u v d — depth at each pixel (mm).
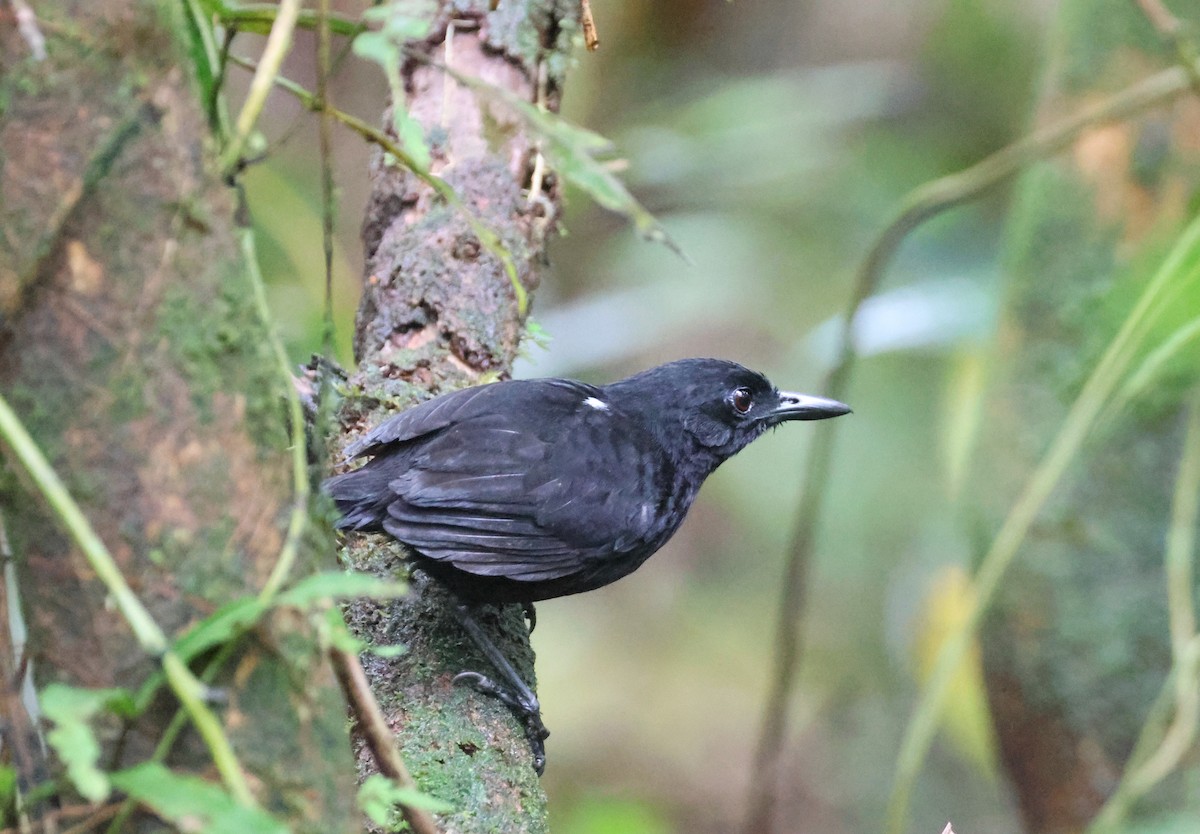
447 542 8055
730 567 20719
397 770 4402
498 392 8750
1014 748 10461
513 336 9516
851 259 17250
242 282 3945
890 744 19094
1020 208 10867
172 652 3531
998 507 10336
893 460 18672
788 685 11570
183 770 3832
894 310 12250
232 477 3871
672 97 19125
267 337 4031
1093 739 9781
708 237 17188
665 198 17672
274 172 11828
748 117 17016
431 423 8320
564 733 18859
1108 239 9859
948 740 18516
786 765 18938
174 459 3795
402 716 7488
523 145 9609
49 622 3854
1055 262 10156
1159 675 9539
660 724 19000
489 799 7055
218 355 3857
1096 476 9711
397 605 8344
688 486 9758
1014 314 10492
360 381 9109
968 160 17766
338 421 8961
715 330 18453
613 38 18688
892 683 19312
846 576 19094
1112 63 9977
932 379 18812
